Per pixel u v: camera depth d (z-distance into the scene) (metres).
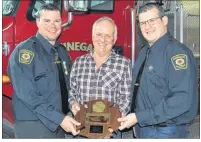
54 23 3.04
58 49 3.16
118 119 2.85
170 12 4.27
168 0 4.31
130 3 4.07
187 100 2.71
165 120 2.75
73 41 3.92
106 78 2.95
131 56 4.07
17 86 2.88
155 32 2.86
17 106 3.02
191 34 4.20
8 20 3.83
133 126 3.09
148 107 2.83
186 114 2.84
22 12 3.86
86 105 2.90
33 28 3.86
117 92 2.98
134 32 4.05
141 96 2.87
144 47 3.00
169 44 2.83
